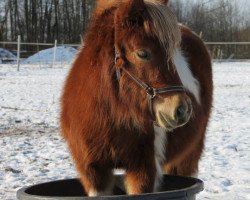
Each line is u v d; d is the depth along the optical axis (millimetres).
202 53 3111
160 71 2307
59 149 4812
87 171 2551
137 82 2336
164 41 2303
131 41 2332
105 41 2443
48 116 6875
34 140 5266
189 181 2459
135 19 2350
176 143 2666
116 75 2404
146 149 2479
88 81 2484
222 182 3660
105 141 2471
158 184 2533
